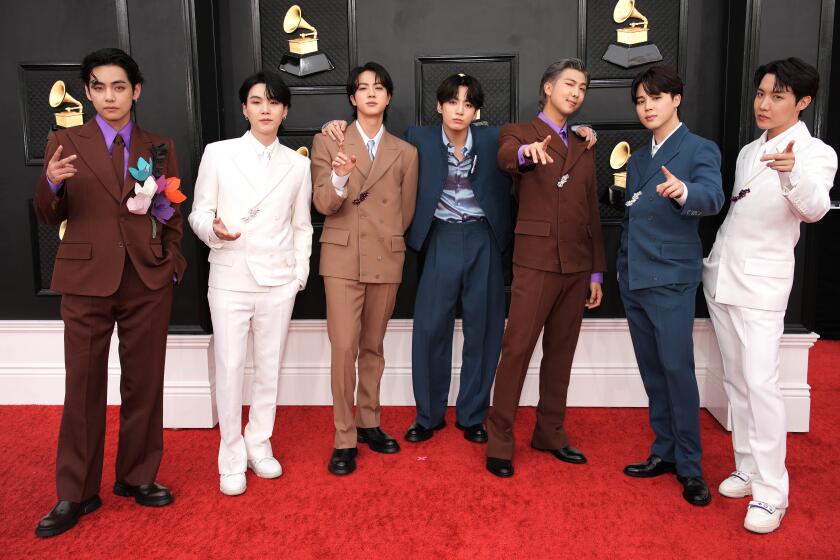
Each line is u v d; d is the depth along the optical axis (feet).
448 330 10.30
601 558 7.00
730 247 8.09
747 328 7.88
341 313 9.16
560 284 8.84
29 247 11.39
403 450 9.86
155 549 7.19
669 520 7.79
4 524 7.70
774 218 7.73
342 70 11.27
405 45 11.16
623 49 11.03
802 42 10.11
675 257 8.16
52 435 10.30
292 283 8.75
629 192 8.70
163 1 10.29
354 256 9.16
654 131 8.45
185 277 10.70
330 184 8.64
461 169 9.70
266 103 8.21
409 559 6.98
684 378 8.27
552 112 8.63
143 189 7.25
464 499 8.30
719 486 8.49
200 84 10.51
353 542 7.32
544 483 8.74
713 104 11.14
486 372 10.36
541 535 7.45
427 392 10.23
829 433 10.43
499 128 9.87
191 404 10.77
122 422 8.13
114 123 7.57
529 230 8.70
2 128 11.16
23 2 10.85
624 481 8.80
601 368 11.66
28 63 10.91
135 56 10.39
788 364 10.41
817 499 8.28
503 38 11.12
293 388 11.81
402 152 9.42
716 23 10.98
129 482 8.23
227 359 8.36
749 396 7.80
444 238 9.89
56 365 11.55
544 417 9.56
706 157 7.91
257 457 9.00
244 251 8.28
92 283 7.38
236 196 8.25
